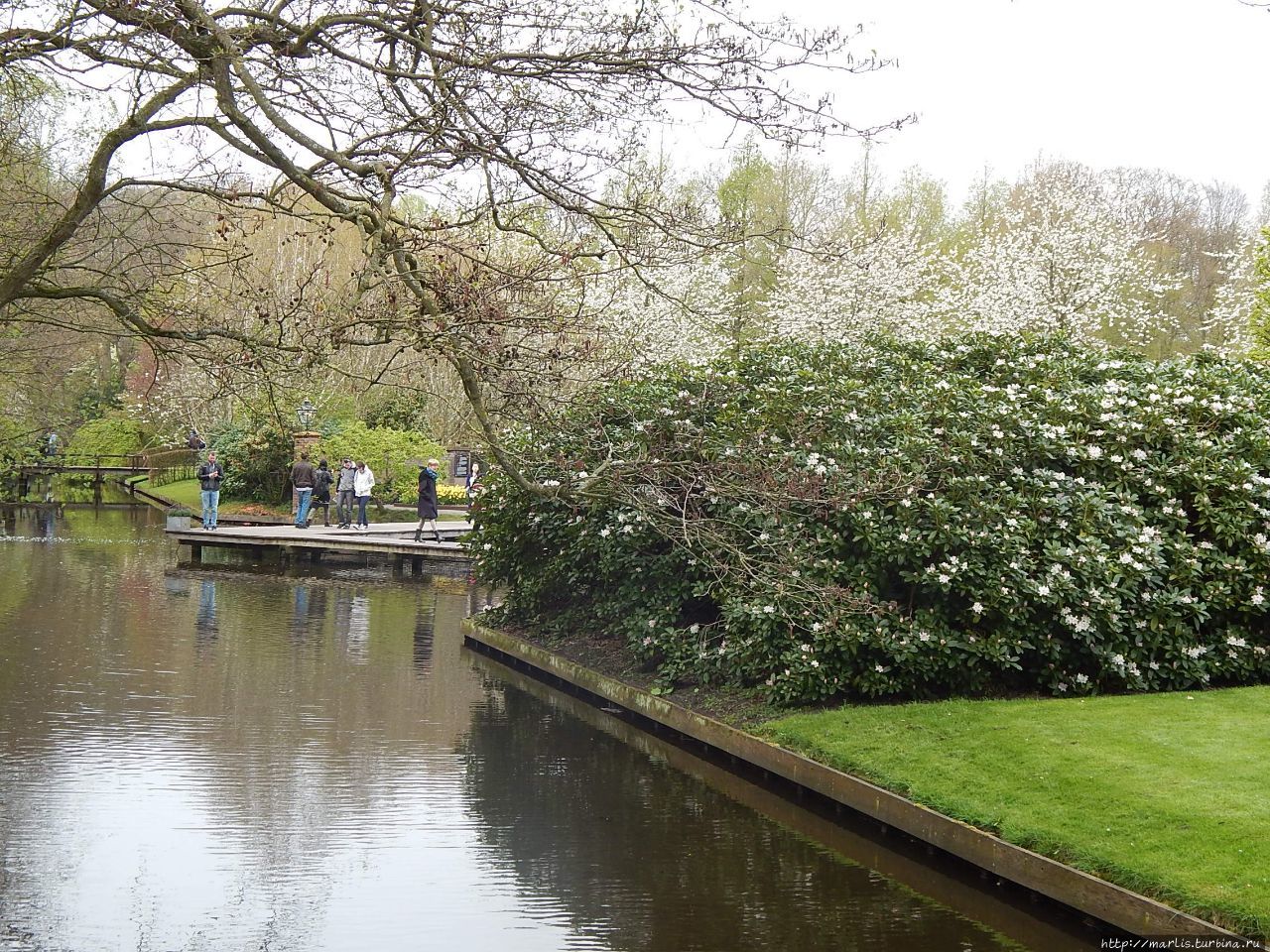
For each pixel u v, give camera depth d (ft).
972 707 26.99
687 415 35.01
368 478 85.46
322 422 104.17
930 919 18.99
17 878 19.67
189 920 18.17
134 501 128.06
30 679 35.50
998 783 22.29
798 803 25.71
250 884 19.81
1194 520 31.99
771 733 27.84
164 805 23.93
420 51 20.94
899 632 28.25
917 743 25.13
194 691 34.76
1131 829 19.38
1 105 28.78
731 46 19.53
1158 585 29.40
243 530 77.97
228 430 106.01
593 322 24.54
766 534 29.01
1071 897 18.57
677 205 22.25
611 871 21.04
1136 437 32.22
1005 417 31.68
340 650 42.91
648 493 26.78
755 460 26.76
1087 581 28.35
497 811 24.47
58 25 20.70
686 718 30.96
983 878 20.61
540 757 29.14
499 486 41.34
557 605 42.98
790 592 27.63
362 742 29.89
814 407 33.42
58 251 25.62
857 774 24.49
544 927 18.35
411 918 18.56
